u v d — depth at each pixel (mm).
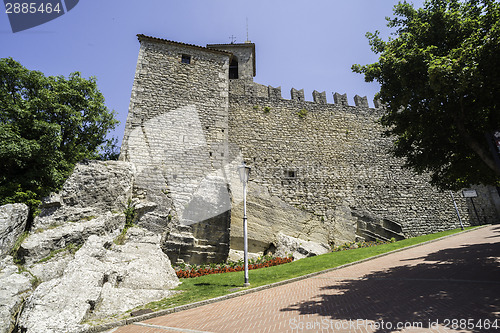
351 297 6426
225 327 5184
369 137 21547
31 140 10547
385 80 9094
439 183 10641
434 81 7020
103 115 15078
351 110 22156
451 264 9086
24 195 10023
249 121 19422
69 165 12844
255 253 15188
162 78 16875
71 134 13219
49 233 9539
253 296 7867
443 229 20281
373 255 12945
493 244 12094
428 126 8992
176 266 11625
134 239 11164
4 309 6609
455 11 8109
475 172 9594
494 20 7531
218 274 11289
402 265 10055
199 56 18516
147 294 8352
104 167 12602
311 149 19828
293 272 10875
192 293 8555
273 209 16859
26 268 8320
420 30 8609
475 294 5566
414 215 19938
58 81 13398
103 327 6164
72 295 7059
